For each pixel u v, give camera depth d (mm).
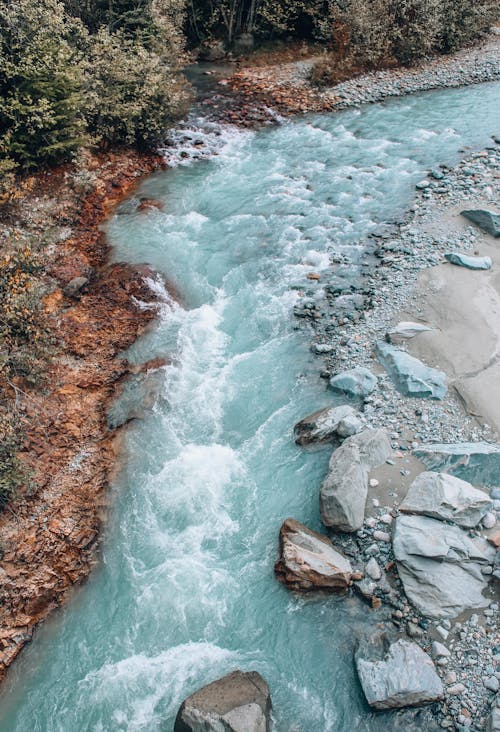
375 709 6188
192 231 12922
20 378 9383
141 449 9000
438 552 6969
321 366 9977
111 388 9727
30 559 7668
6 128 12961
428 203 13312
